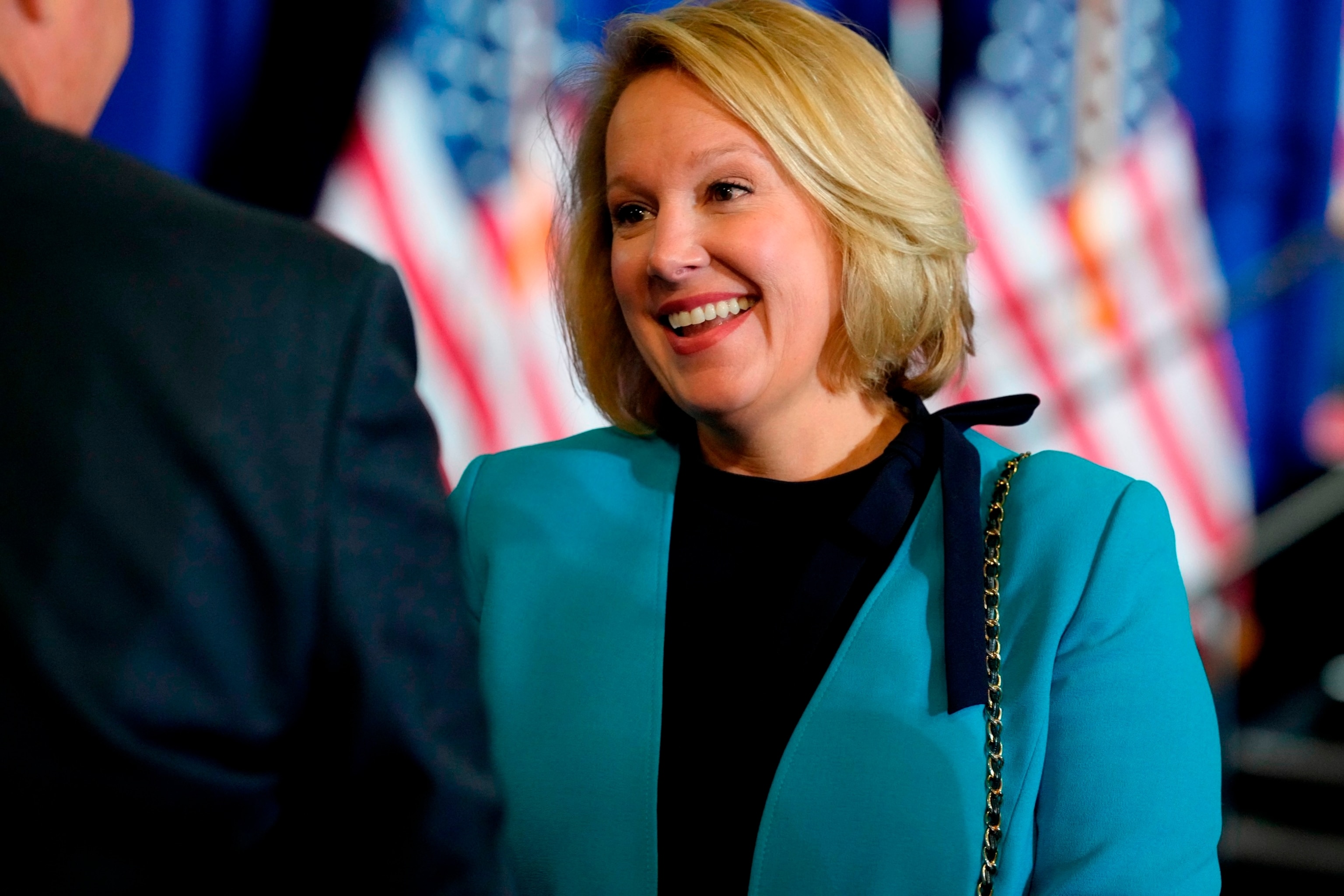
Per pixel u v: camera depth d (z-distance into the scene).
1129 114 4.91
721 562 1.73
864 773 1.54
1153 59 4.95
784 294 1.63
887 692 1.57
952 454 1.69
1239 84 5.07
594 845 1.62
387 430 1.00
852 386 1.74
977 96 4.70
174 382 0.93
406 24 4.07
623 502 1.82
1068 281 4.82
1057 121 4.82
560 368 4.30
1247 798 4.85
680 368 1.68
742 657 1.66
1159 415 4.94
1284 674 6.00
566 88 1.94
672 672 1.68
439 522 1.04
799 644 1.63
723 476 1.79
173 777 0.90
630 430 1.92
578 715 1.67
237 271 0.98
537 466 1.91
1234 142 5.08
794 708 1.62
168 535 0.91
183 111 3.83
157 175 1.03
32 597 0.88
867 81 1.66
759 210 1.62
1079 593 1.57
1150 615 1.58
